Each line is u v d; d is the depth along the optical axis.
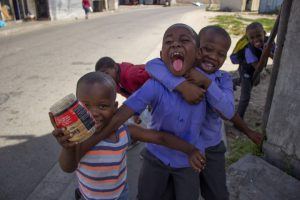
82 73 7.05
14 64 8.04
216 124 2.12
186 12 28.39
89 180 1.74
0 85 6.25
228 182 2.92
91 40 11.80
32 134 4.16
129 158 3.46
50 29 15.82
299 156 2.91
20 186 3.10
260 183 2.87
